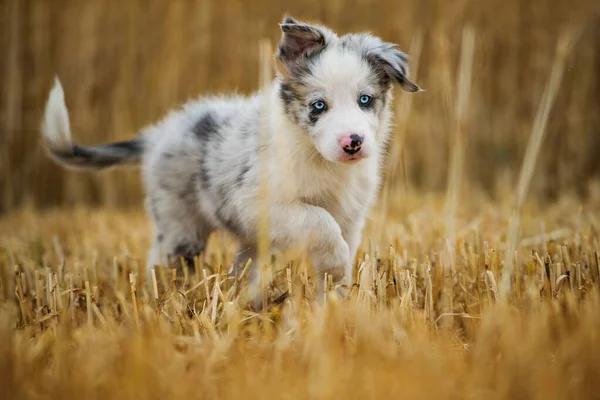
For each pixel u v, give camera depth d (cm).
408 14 1305
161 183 700
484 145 1333
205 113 710
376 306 517
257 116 658
